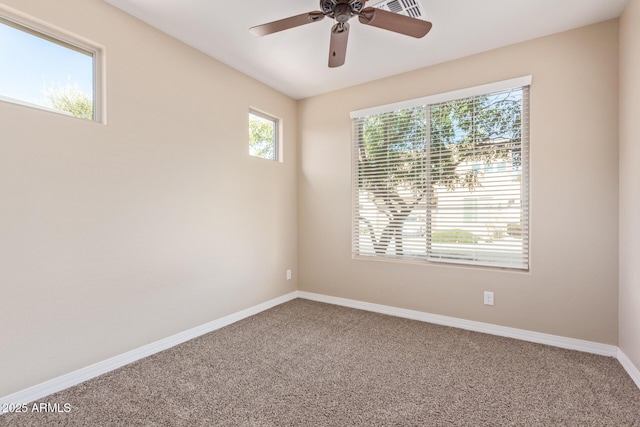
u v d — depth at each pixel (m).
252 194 3.34
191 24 2.37
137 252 2.31
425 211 3.13
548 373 2.10
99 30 2.08
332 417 1.66
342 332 2.84
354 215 3.59
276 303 3.66
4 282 1.69
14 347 1.73
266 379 2.04
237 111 3.15
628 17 2.09
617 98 2.29
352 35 2.49
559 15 2.25
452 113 2.97
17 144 1.73
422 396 1.85
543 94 2.54
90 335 2.04
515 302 2.67
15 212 1.72
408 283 3.21
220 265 2.98
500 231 2.77
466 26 2.38
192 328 2.71
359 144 3.55
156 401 1.80
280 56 2.87
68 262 1.94
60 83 1.97
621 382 1.99
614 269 2.31
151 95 2.39
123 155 2.22
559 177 2.48
